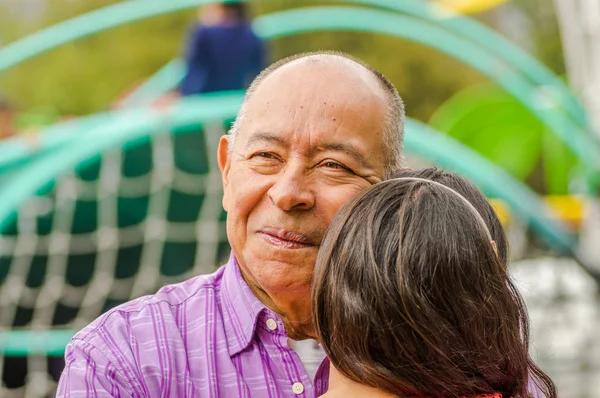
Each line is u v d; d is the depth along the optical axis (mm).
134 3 6762
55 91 16734
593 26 7641
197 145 5395
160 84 7207
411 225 1674
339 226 1742
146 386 1896
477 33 7320
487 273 1697
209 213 5441
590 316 5988
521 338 1838
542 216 5918
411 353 1635
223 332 1985
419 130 5652
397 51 15570
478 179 5688
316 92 1926
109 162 5219
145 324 1967
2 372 5129
